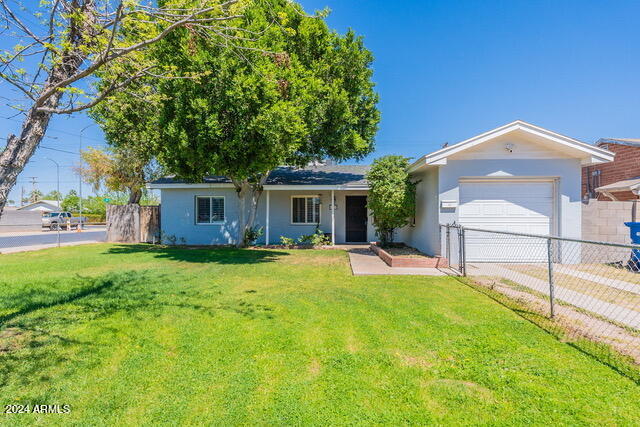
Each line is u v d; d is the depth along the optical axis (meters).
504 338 3.31
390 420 2.04
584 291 5.28
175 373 2.63
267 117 7.41
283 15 4.21
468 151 8.05
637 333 3.44
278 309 4.30
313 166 16.50
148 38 3.73
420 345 3.16
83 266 7.68
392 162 9.25
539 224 8.26
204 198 13.38
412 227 10.79
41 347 3.10
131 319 3.88
